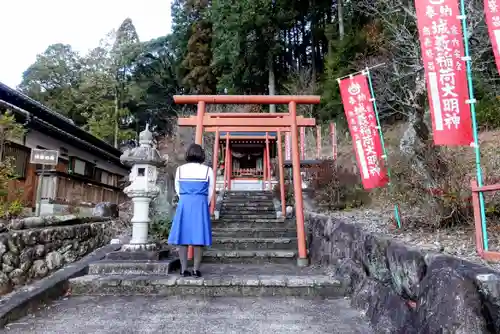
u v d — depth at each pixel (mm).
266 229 6559
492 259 2410
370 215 5918
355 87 4762
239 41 19250
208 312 3217
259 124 6168
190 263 5094
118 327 2807
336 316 3107
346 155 12266
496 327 1625
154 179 4848
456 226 3549
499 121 8617
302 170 10352
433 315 1882
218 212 8148
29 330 2723
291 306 3420
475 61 9227
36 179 9625
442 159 3646
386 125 15359
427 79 3029
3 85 7801
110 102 28219
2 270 3254
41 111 9422
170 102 29281
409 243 3033
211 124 6125
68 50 31766
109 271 4250
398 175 4172
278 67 22922
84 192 11945
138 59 29953
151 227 6605
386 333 2498
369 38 15391
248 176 15961
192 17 27578
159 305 3420
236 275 4207
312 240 5812
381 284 2994
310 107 18859
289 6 20359
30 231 3729
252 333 2695
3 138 5586
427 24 3074
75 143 11219
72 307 3334
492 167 4062
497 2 2688
